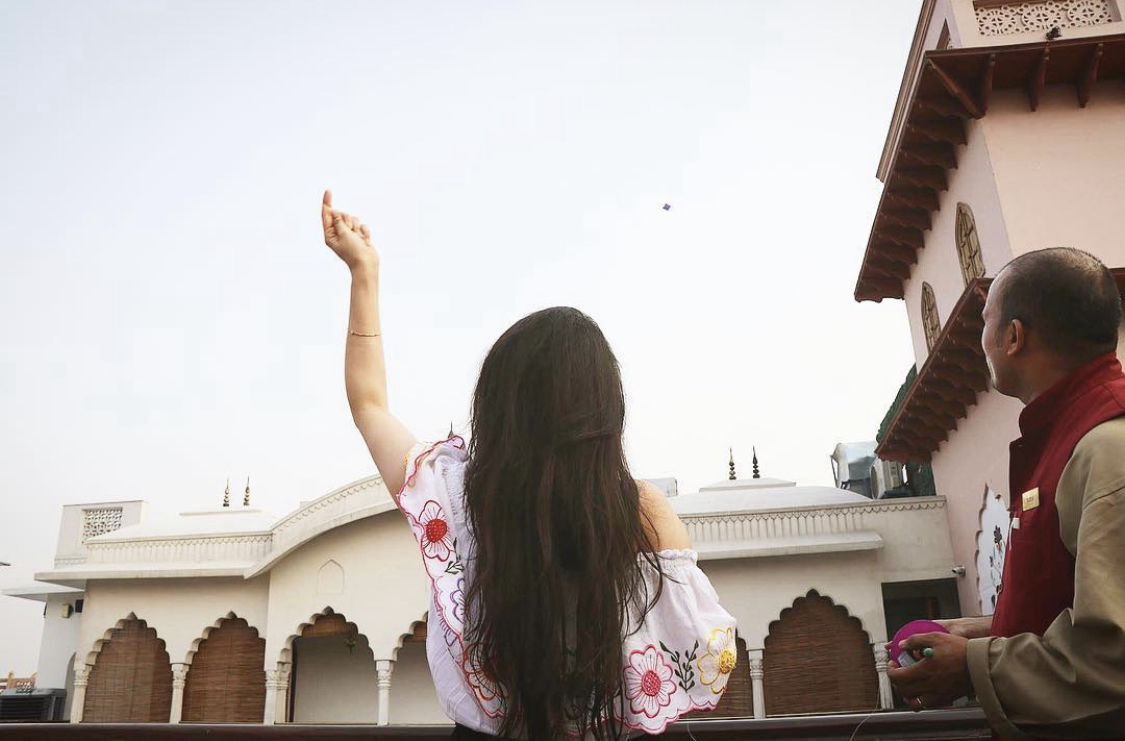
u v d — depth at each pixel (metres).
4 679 32.69
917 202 12.38
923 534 15.30
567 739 1.20
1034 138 10.11
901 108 13.16
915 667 1.46
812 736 1.81
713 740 1.81
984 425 12.20
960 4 10.54
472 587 1.22
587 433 1.22
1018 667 1.31
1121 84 10.13
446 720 17.80
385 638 16.94
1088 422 1.41
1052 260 1.59
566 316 1.36
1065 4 10.37
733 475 22.09
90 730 2.11
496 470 1.24
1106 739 1.24
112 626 18.16
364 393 1.53
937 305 13.33
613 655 1.15
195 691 17.72
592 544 1.18
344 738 1.91
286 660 17.38
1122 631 1.17
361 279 1.60
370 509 17.30
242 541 18.45
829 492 17.47
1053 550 1.43
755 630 15.20
